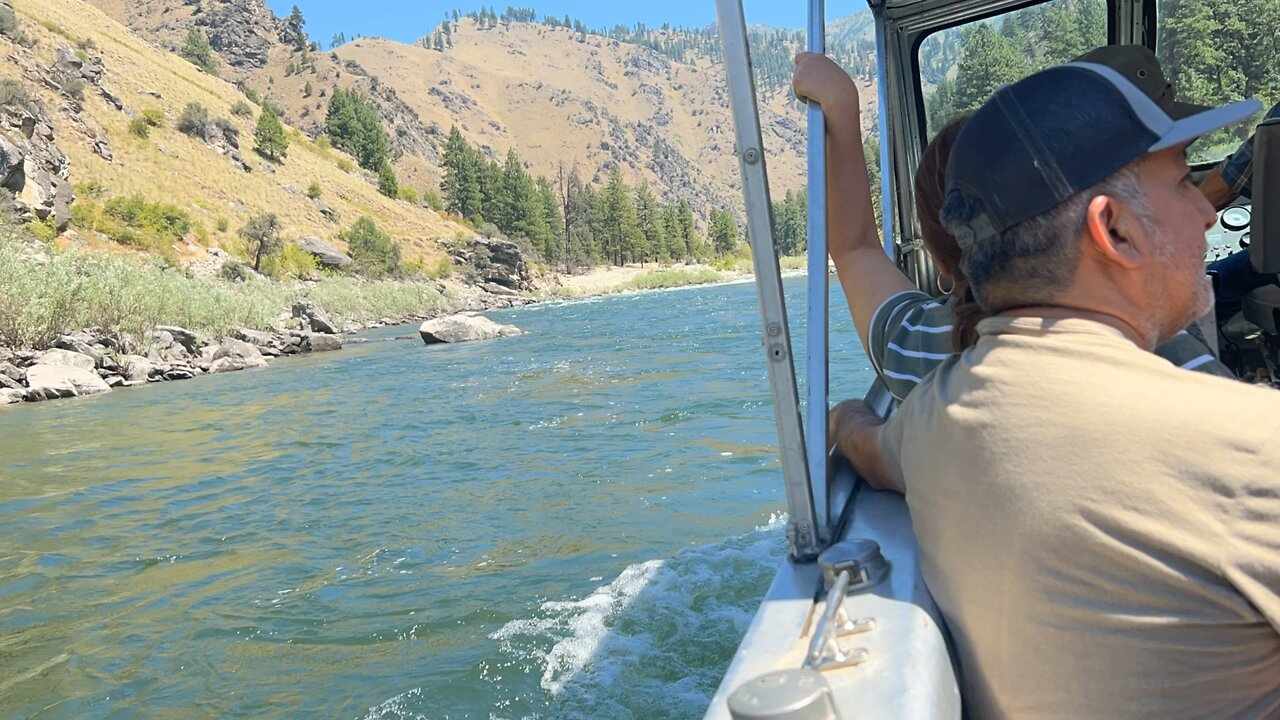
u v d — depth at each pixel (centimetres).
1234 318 268
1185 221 117
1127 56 128
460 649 445
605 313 4125
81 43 9156
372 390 1596
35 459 1077
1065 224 114
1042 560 108
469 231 11238
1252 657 103
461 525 671
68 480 943
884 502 159
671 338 2248
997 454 112
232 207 8012
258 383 1858
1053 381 111
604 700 376
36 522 774
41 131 5812
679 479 743
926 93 410
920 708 97
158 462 1017
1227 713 106
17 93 5719
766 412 1023
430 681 413
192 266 6144
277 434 1155
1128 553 103
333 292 4794
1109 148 113
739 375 1380
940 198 160
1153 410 105
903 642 110
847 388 1007
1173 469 102
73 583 604
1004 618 113
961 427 118
